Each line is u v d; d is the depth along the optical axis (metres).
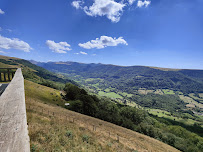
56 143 6.45
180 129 78.44
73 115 37.03
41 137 6.51
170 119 186.00
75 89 86.75
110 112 78.94
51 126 9.78
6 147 1.25
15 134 1.61
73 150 6.70
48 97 70.44
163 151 26.23
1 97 3.04
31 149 4.89
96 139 12.13
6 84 7.36
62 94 86.62
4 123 1.84
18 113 2.30
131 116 79.44
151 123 86.38
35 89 76.88
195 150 49.53
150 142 32.41
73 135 9.47
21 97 3.24
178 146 48.38
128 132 38.25
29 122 8.88
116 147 12.69
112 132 26.47
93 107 65.06
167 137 51.81
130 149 14.60
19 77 6.25
